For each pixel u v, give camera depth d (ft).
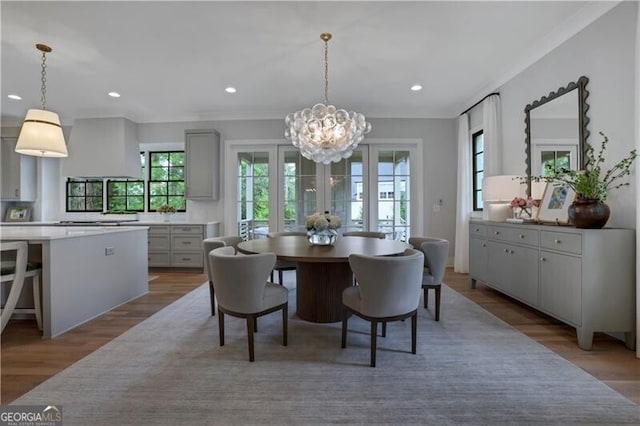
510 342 7.23
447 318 8.79
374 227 16.16
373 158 16.14
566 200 8.40
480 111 13.88
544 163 9.74
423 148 15.94
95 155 15.66
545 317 8.84
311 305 8.61
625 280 6.74
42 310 7.81
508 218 10.64
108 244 9.52
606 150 7.64
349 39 9.01
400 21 8.15
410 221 16.21
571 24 8.28
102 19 7.94
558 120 9.14
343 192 16.21
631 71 7.04
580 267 6.82
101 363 6.24
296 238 10.62
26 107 14.76
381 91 13.14
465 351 6.79
